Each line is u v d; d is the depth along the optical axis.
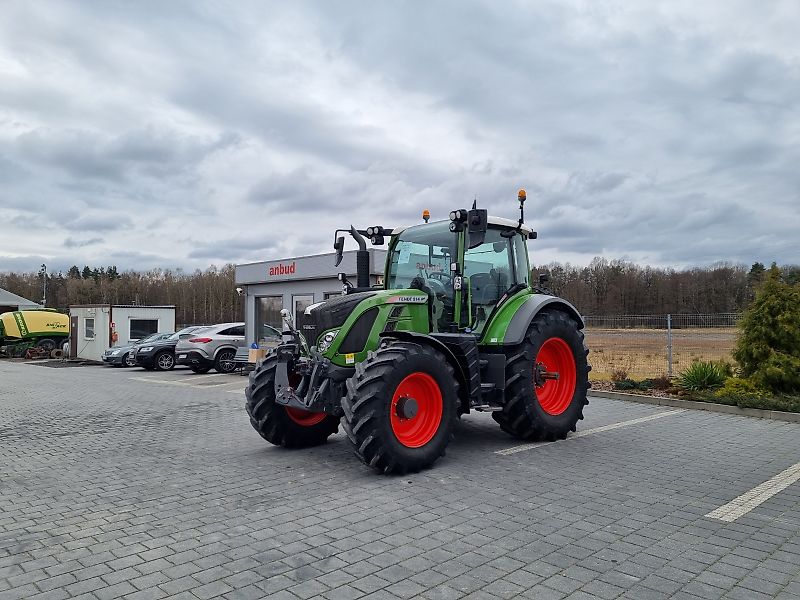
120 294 82.31
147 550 4.00
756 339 9.79
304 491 5.32
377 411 5.57
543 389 7.59
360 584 3.43
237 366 18.84
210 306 75.25
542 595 3.28
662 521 4.44
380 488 5.38
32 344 29.94
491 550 3.91
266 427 6.95
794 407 8.70
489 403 7.00
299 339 6.81
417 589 3.37
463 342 6.62
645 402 10.27
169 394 13.24
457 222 6.67
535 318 7.38
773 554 3.83
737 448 6.84
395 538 4.14
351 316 6.27
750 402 9.05
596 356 13.88
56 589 3.42
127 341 26.03
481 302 7.40
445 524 4.41
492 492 5.20
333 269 20.39
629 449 6.83
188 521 4.57
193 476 5.93
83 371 21.12
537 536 4.15
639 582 3.44
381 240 8.09
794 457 6.40
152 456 6.87
